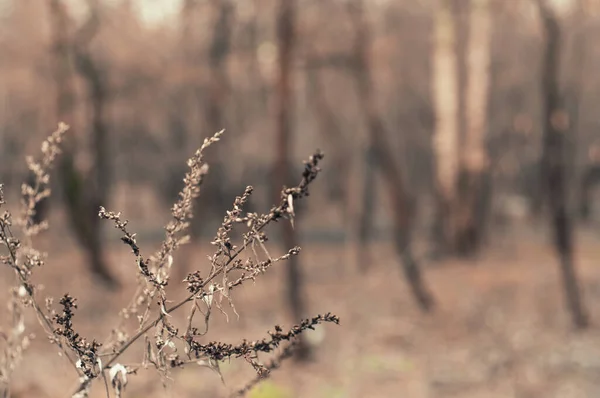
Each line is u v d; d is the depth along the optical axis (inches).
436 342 424.5
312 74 749.9
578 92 772.6
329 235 1229.1
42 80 692.7
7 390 76.7
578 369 362.9
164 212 1355.8
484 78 791.7
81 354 61.2
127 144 1221.7
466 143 792.3
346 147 950.4
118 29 682.8
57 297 540.7
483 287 545.6
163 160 1256.8
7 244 63.6
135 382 266.4
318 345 383.6
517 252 756.0
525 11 877.8
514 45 1071.0
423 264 663.8
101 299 546.6
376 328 459.5
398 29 821.9
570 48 733.9
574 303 459.5
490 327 455.5
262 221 54.8
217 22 615.8
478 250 756.0
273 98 413.1
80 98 705.0
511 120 1118.4
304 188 54.3
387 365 369.7
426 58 926.4
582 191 1126.4
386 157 576.4
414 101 1131.9
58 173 674.2
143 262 57.5
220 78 634.8
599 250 801.6
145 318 60.0
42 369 269.4
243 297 494.9
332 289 627.5
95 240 664.4
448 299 520.4
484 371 361.1
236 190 789.9
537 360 380.5
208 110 643.5
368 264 845.8
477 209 764.6
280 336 59.5
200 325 335.0
